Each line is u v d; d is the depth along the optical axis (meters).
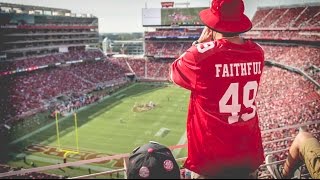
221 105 2.34
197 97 2.43
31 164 26.56
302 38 46.00
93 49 74.31
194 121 2.48
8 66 51.34
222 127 2.34
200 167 2.42
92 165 26.22
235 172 2.33
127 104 47.84
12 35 52.69
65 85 54.34
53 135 33.84
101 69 67.94
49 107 44.25
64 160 26.95
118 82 65.06
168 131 35.53
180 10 74.31
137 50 105.56
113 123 38.56
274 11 54.25
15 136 33.06
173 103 48.28
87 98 50.03
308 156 2.95
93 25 72.94
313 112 27.38
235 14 2.40
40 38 59.12
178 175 2.55
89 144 31.55
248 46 2.44
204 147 2.38
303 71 39.38
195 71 2.34
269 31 51.81
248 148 2.40
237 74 2.33
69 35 66.62
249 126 2.41
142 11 75.50
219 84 2.31
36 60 57.44
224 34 2.41
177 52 73.88
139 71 71.25
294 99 32.00
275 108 30.81
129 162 2.62
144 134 34.69
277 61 45.75
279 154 17.92
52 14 63.12
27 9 57.19
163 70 71.25
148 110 44.38
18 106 41.59
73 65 64.88
